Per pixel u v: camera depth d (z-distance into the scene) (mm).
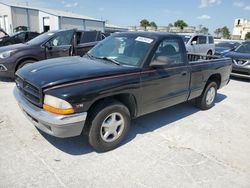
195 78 4473
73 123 2717
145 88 3436
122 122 3309
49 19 33656
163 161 3100
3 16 34375
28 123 3941
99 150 3180
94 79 2906
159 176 2789
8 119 4078
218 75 5305
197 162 3129
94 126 2990
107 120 3137
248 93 7129
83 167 2861
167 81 3795
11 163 2842
